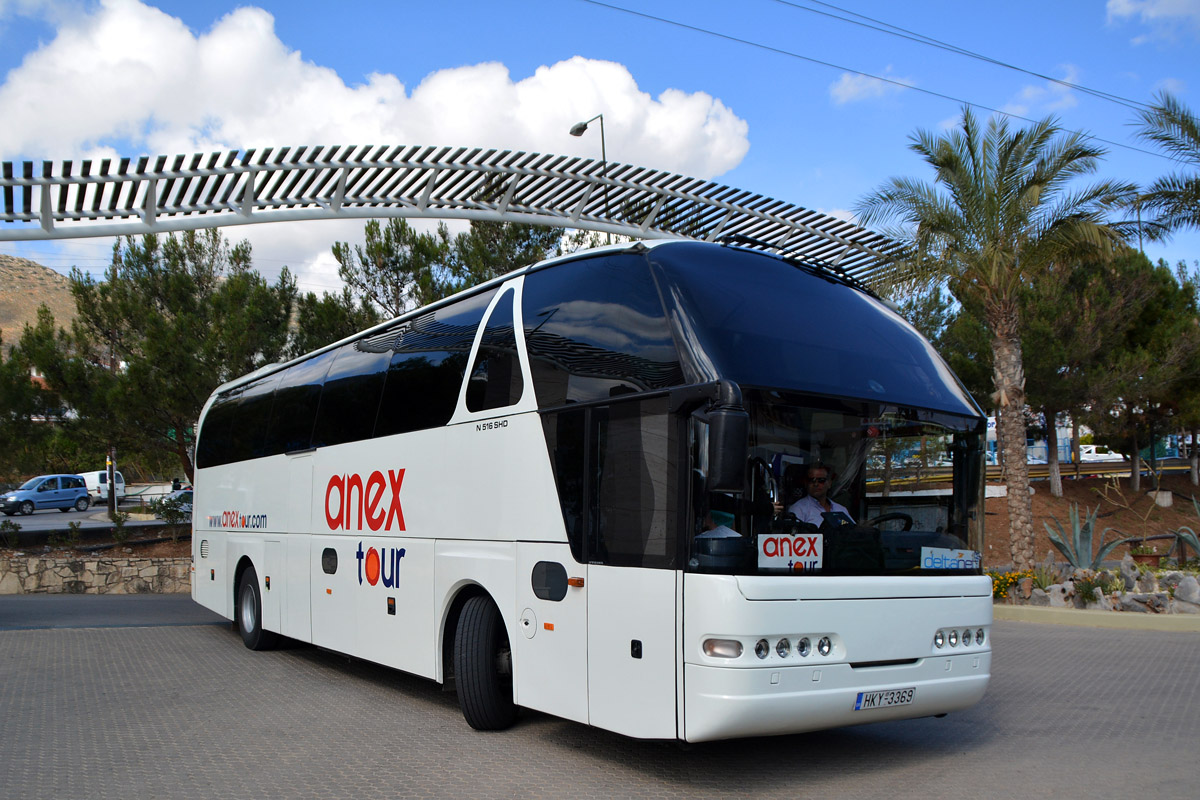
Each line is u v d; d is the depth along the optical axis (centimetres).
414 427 816
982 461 641
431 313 852
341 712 805
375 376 907
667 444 542
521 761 629
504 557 675
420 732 721
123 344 2203
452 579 738
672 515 533
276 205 1458
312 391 1048
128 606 1747
